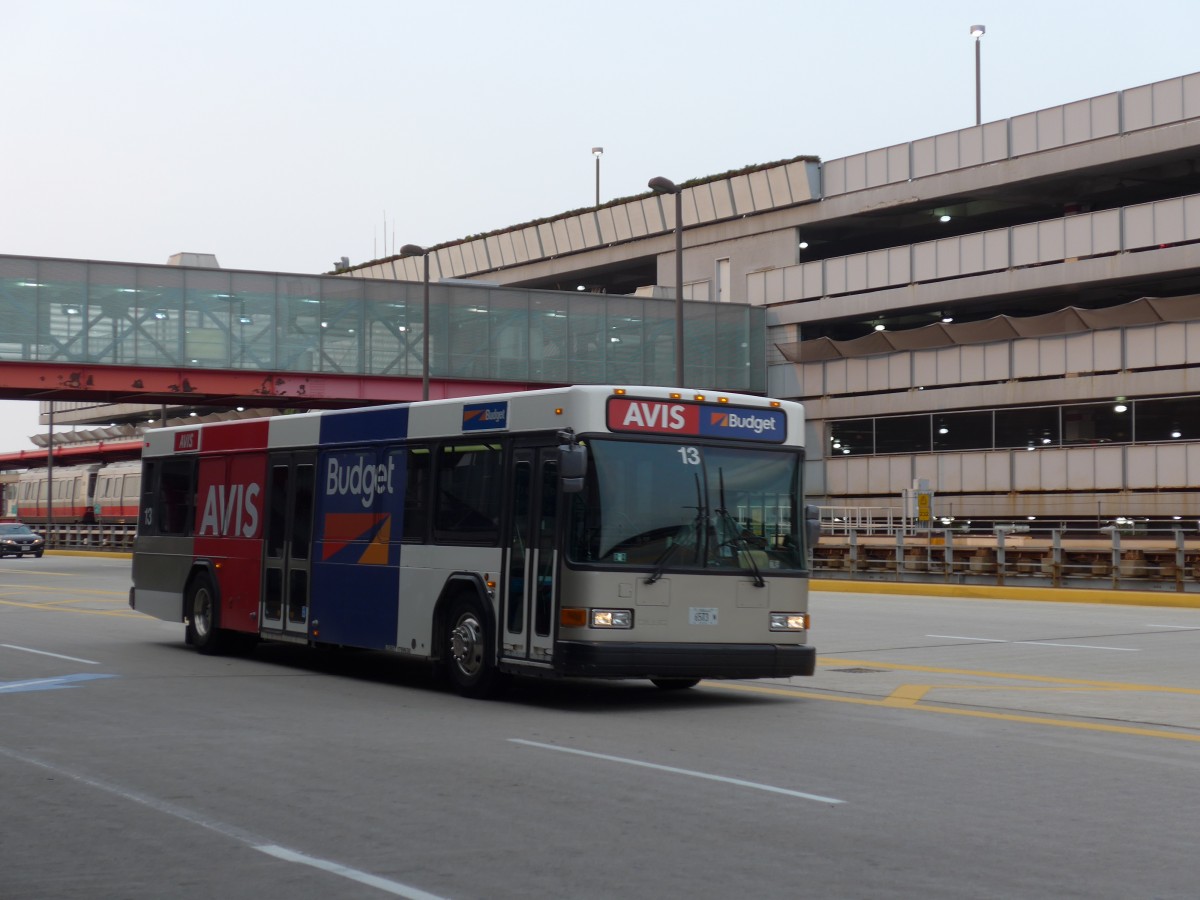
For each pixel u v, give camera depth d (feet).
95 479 279.69
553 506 43.55
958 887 21.63
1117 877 22.30
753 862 23.27
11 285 159.53
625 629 42.52
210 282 169.07
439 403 49.39
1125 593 102.89
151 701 45.24
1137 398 171.42
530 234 246.88
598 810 27.58
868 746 36.22
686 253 225.35
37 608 95.14
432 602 48.32
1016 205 197.98
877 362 201.36
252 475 59.88
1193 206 163.12
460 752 34.91
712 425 45.29
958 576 119.85
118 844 24.75
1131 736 38.22
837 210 203.62
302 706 44.21
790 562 45.96
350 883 21.99
